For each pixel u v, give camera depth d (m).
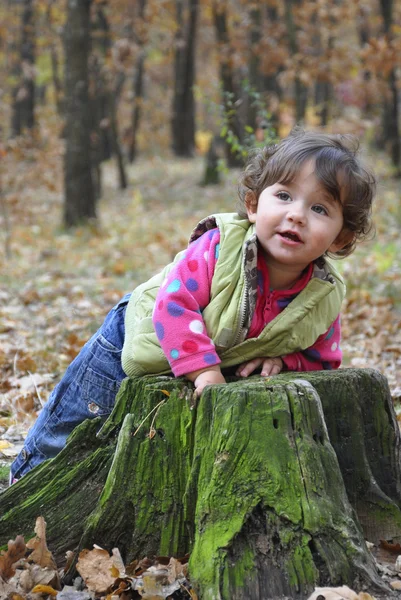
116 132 23.62
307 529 2.14
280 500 2.18
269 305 2.57
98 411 2.85
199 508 2.24
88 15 14.28
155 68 34.97
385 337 6.31
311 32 18.95
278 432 2.25
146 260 10.92
